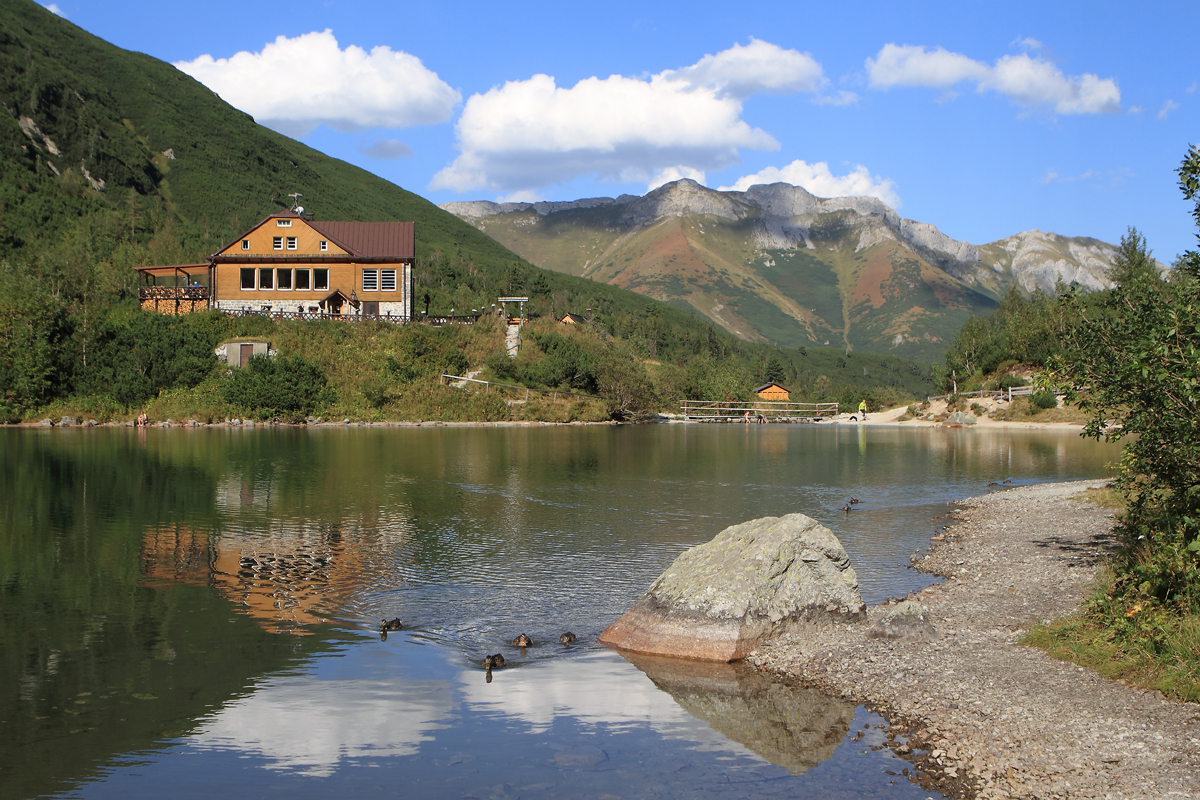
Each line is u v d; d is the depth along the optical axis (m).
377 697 11.55
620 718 10.88
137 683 11.94
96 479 32.28
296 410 61.44
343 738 10.20
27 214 120.44
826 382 190.00
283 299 74.12
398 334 71.69
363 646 13.74
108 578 17.80
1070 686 11.03
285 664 12.80
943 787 8.78
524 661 13.16
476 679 12.32
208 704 11.21
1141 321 13.86
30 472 34.00
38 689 11.66
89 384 60.75
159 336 62.56
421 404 65.50
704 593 13.91
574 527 24.23
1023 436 60.62
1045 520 24.27
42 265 78.31
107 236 112.88
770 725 10.61
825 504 28.73
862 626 14.46
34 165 147.62
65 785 8.95
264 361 62.41
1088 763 8.95
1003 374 76.75
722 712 11.07
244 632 14.32
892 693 11.40
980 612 14.95
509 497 29.67
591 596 16.89
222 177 195.38
